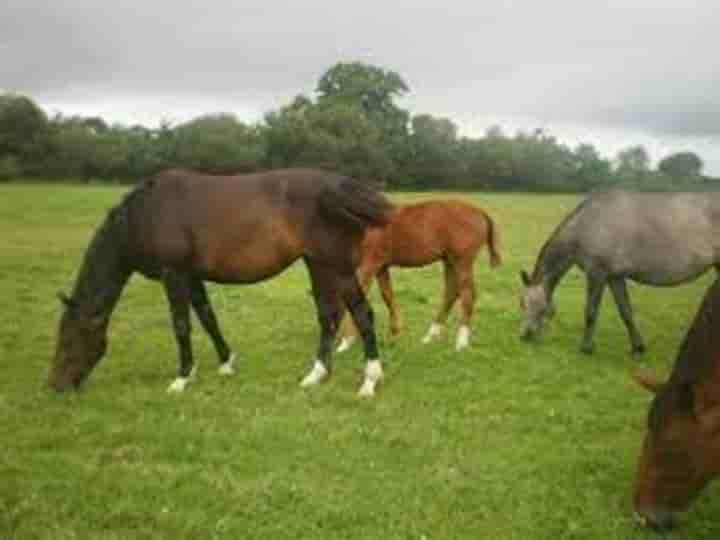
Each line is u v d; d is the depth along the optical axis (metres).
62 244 25.45
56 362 9.42
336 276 9.38
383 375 10.24
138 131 69.50
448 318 14.32
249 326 13.47
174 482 6.75
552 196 67.81
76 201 43.50
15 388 9.67
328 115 65.50
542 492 6.67
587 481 6.89
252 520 6.15
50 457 7.32
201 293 10.05
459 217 11.88
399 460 7.36
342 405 9.02
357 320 9.49
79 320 9.35
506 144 76.00
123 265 9.52
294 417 8.48
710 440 5.43
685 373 5.43
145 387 9.69
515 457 7.46
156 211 9.26
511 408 8.99
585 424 8.45
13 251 23.47
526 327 12.30
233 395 9.37
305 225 9.15
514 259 24.38
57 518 6.12
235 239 9.16
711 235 11.26
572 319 14.60
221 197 9.21
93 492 6.55
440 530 6.03
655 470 5.68
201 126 63.69
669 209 11.34
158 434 7.91
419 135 73.31
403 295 16.91
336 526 6.09
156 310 14.99
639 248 11.38
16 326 13.20
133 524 6.08
